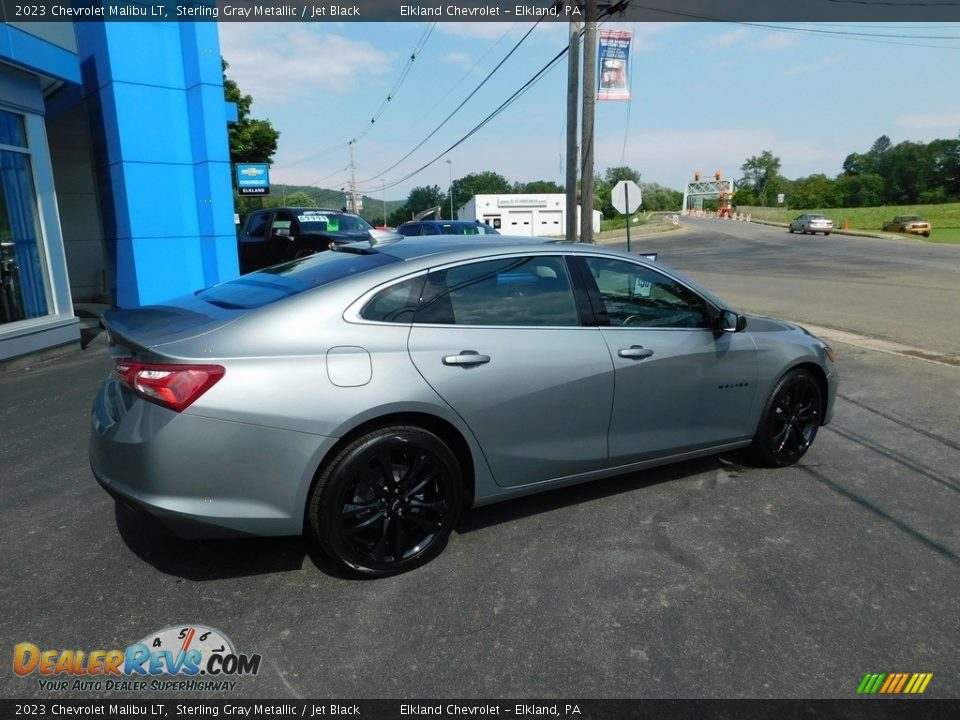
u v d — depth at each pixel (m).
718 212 95.50
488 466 3.37
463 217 62.81
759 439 4.38
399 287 3.22
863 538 3.54
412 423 3.17
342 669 2.54
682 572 3.20
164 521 2.80
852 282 18.08
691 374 3.93
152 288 12.52
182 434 2.75
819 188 118.69
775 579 3.14
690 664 2.56
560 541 3.50
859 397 6.26
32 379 7.45
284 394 2.85
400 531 3.15
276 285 3.38
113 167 12.30
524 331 3.43
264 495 2.86
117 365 3.01
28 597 3.01
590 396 3.57
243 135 35.72
